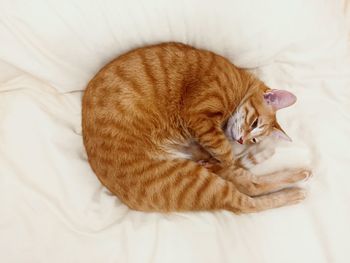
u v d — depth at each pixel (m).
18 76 0.64
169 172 0.58
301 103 0.66
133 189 0.57
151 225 0.58
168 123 0.62
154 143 0.61
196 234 0.58
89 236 0.57
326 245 0.57
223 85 0.61
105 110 0.57
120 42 0.60
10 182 0.58
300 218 0.59
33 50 0.59
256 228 0.59
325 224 0.58
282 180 0.62
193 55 0.60
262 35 0.62
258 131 0.65
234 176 0.64
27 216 0.57
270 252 0.57
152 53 0.59
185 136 0.66
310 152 0.64
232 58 0.66
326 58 0.65
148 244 0.57
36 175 0.60
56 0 0.54
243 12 0.58
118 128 0.57
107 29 0.58
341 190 0.60
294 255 0.57
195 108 0.60
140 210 0.59
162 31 0.60
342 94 0.65
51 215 0.57
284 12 0.59
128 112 0.58
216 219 0.59
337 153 0.63
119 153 0.57
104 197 0.60
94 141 0.57
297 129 0.66
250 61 0.66
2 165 0.59
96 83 0.58
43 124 0.62
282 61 0.67
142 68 0.58
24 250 0.56
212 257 0.56
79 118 0.65
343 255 0.57
